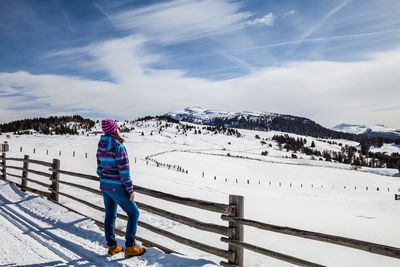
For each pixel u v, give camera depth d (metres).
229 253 3.60
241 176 53.78
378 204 18.80
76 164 25.05
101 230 5.09
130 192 3.46
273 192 26.00
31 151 39.84
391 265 5.44
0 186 8.69
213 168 58.25
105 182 3.60
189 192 14.35
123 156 3.44
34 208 6.16
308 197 23.61
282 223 8.88
